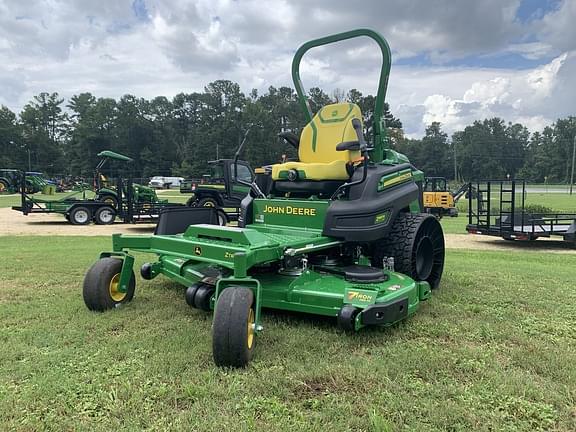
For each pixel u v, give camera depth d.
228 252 3.67
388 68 5.53
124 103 90.62
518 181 14.82
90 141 87.69
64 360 3.38
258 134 58.81
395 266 5.13
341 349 3.63
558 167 100.88
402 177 5.34
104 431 2.47
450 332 4.08
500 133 112.06
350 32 5.71
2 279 6.05
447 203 22.67
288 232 4.80
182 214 5.44
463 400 2.84
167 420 2.59
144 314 4.48
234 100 94.50
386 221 4.89
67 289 5.52
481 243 12.91
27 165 85.88
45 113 101.50
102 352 3.52
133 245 4.54
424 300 4.67
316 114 5.66
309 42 6.10
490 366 3.35
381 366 3.28
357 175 4.97
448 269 7.21
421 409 2.73
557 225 13.09
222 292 3.32
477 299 5.24
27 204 16.77
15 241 10.95
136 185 18.50
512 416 2.69
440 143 103.19
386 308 3.70
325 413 2.67
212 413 2.66
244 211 5.25
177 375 3.13
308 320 4.30
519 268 7.46
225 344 3.15
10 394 2.86
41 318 4.36
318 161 5.48
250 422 2.55
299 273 4.31
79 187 22.53
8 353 3.49
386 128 5.88
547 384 3.08
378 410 2.72
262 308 4.53
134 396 2.83
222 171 17.52
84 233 13.76
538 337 4.03
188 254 4.03
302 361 3.39
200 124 96.44
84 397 2.83
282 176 5.29
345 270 4.40
